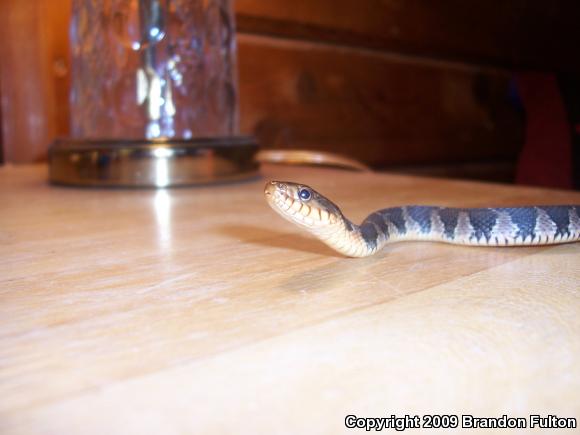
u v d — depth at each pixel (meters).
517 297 0.15
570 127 0.71
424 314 0.14
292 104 0.54
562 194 0.32
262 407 0.10
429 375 0.11
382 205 0.29
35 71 0.51
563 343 0.12
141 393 0.10
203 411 0.09
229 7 0.39
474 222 0.21
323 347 0.12
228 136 0.37
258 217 0.26
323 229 0.18
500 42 0.71
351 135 0.59
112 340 0.12
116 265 0.19
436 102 0.68
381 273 0.18
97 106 0.37
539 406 0.10
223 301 0.15
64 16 0.52
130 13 0.35
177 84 0.36
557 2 0.78
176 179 0.35
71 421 0.09
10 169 0.48
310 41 0.55
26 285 0.17
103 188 0.35
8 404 0.10
